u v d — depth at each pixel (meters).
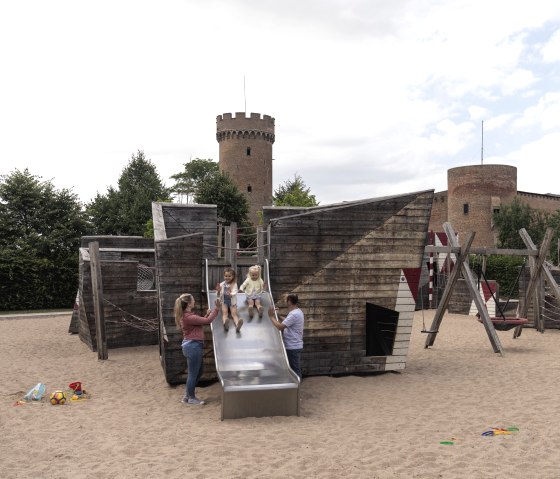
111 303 17.19
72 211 38.25
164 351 11.67
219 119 71.81
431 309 31.42
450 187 63.75
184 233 17.06
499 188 60.72
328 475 6.31
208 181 51.06
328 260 12.23
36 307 33.88
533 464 6.43
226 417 8.95
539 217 56.56
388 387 11.41
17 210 36.81
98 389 11.57
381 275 12.56
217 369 9.52
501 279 41.06
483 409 9.35
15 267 33.06
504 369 13.25
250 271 11.59
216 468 6.62
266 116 71.50
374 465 6.60
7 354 16.27
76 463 6.88
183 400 10.15
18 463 6.92
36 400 10.45
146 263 20.19
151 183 63.66
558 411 8.97
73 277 34.97
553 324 21.89
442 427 8.27
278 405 9.14
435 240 34.50
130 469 6.63
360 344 12.55
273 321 10.34
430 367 13.70
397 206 12.57
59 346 18.06
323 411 9.52
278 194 66.12
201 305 11.82
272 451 7.23
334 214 12.21
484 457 6.75
